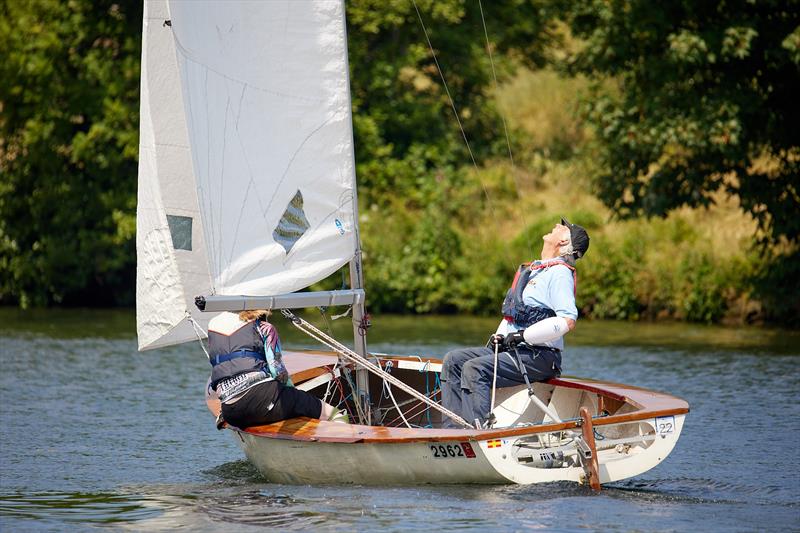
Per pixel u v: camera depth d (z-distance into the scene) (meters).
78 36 75.81
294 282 28.55
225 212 28.02
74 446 33.38
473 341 55.69
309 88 28.83
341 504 25.52
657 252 66.88
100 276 76.12
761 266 63.47
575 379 30.98
